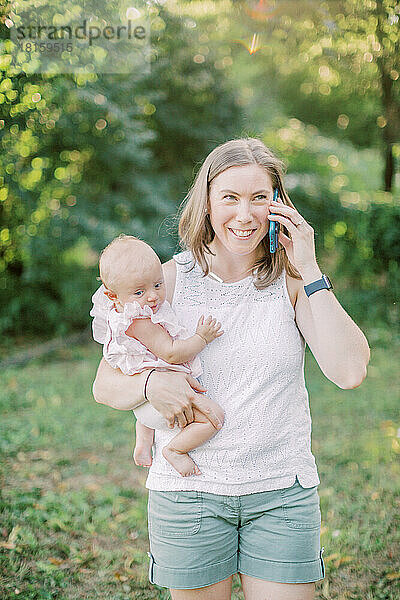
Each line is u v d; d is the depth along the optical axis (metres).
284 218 2.18
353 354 2.14
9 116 7.86
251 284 2.27
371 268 10.25
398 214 10.02
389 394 7.13
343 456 5.51
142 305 2.24
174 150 10.75
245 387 2.20
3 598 3.49
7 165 8.48
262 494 2.17
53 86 8.02
